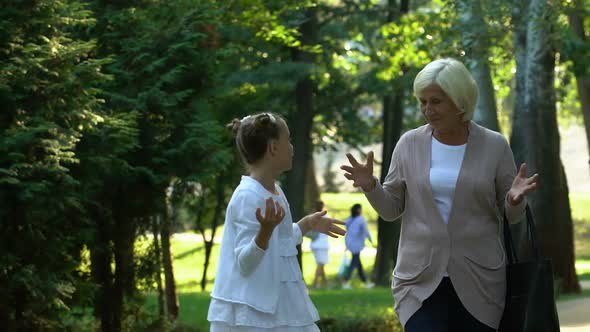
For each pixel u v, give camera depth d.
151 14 13.95
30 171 10.52
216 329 6.34
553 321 6.23
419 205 6.63
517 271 6.53
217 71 14.12
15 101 10.97
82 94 11.33
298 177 28.59
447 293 6.59
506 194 6.58
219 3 16.94
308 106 28.77
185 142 13.20
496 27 18.61
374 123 35.88
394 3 29.84
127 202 13.48
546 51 19.62
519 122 21.47
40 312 11.38
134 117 12.35
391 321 15.47
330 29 28.72
